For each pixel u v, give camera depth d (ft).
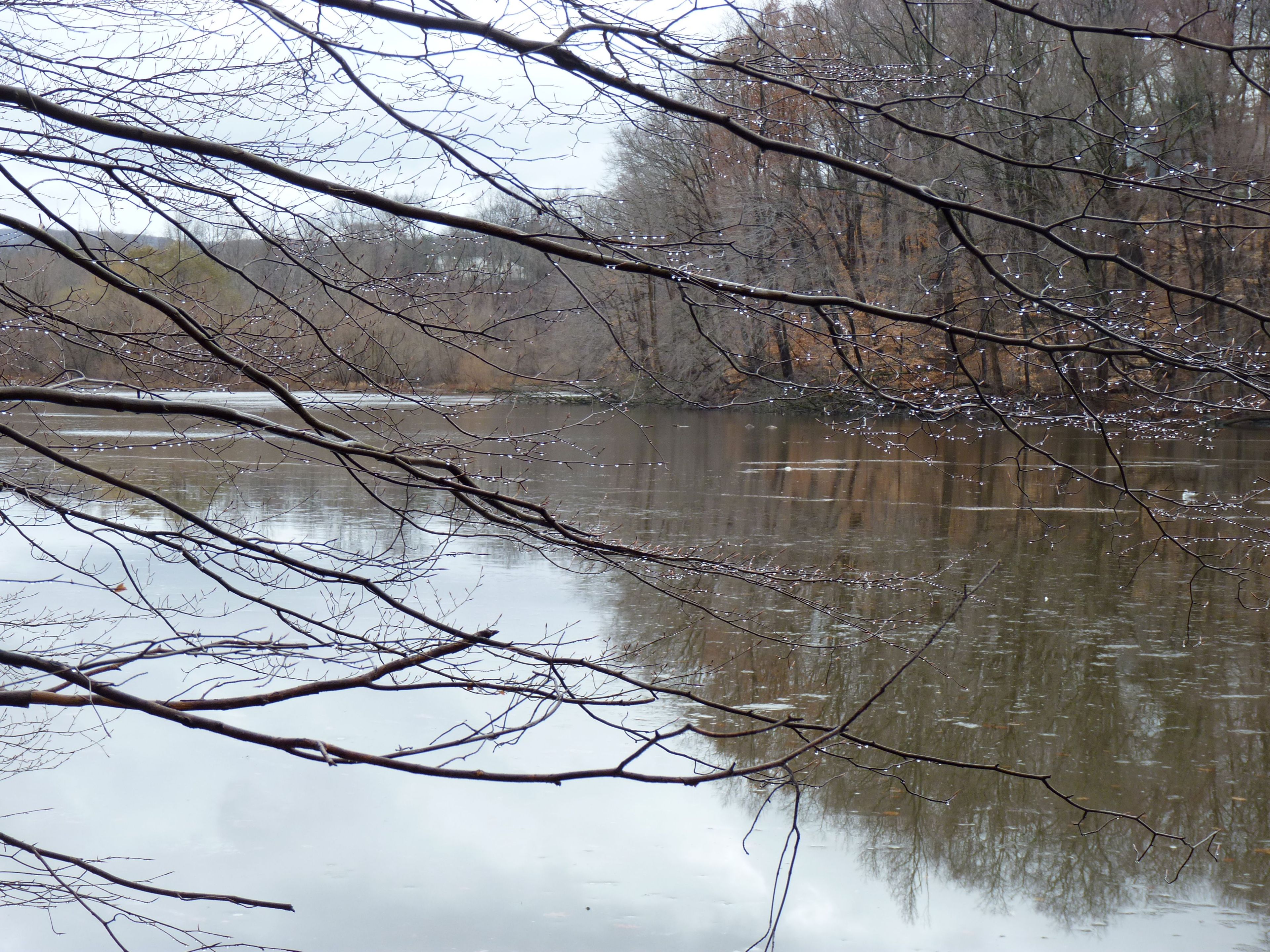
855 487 67.77
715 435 108.27
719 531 50.21
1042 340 11.45
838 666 29.71
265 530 42.63
